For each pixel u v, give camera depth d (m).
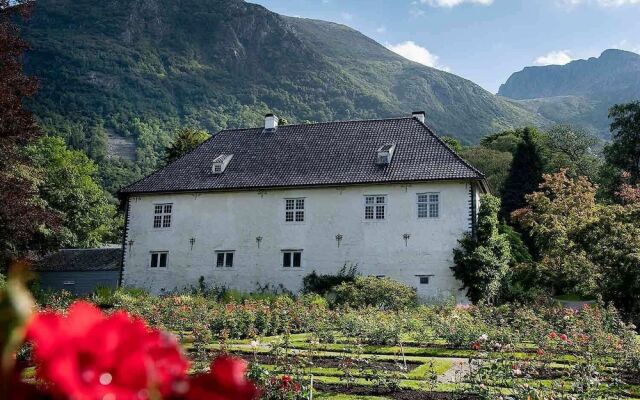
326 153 37.69
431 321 20.05
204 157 40.16
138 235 38.38
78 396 1.22
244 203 36.94
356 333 18.41
